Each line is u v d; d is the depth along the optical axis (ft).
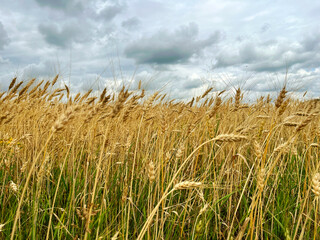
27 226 9.65
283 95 7.48
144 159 13.56
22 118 14.69
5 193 11.33
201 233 9.13
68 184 12.85
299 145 16.44
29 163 12.23
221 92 14.70
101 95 6.68
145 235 9.07
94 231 9.39
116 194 11.98
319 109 6.77
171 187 11.39
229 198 11.10
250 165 14.28
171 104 17.84
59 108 14.78
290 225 10.46
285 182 13.50
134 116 13.91
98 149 15.23
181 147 9.30
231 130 14.30
